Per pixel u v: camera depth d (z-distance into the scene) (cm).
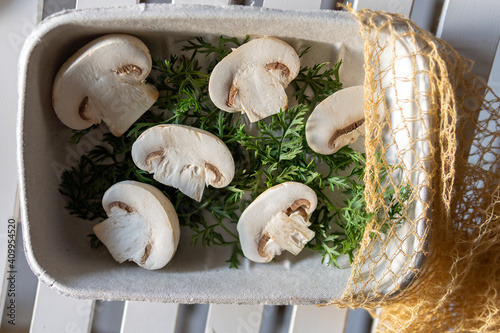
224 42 39
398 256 39
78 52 38
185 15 37
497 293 40
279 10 37
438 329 42
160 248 40
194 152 39
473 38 42
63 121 39
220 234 42
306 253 42
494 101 40
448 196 38
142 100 39
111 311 47
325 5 44
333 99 39
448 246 40
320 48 40
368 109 37
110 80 38
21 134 37
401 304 42
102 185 41
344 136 40
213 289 40
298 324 46
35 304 46
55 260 40
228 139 40
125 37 38
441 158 38
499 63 45
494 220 40
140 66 38
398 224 40
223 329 46
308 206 39
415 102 38
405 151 38
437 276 40
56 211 40
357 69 40
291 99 41
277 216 40
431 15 44
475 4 42
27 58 36
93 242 41
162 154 39
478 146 41
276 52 38
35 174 38
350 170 42
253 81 39
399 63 39
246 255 40
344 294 39
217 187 40
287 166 40
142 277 40
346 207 40
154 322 46
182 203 41
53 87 38
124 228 40
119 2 43
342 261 41
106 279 40
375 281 39
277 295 40
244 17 37
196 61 40
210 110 40
